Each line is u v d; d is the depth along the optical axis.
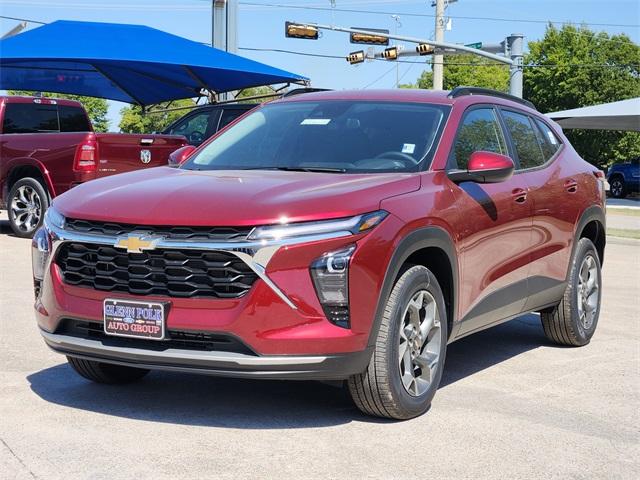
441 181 4.88
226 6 20.27
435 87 38.69
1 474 3.61
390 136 5.18
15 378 5.14
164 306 4.05
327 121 5.43
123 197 4.41
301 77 17.69
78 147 11.31
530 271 5.80
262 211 4.04
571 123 31.23
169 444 4.03
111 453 3.89
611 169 35.69
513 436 4.32
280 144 5.34
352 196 4.26
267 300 3.97
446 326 4.77
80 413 4.49
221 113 13.03
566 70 55.56
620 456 4.09
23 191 12.13
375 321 4.19
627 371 5.83
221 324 3.98
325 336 4.02
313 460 3.87
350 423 4.43
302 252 4.00
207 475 3.65
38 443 4.00
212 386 5.09
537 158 6.18
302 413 4.58
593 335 7.11
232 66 16.27
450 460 3.93
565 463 3.96
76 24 16.09
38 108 13.38
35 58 14.59
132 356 4.14
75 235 4.32
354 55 35.53
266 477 3.64
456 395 5.07
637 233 18.17
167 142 12.03
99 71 17.64
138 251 4.11
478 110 5.66
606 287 9.99
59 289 4.39
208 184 4.49
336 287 4.05
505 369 5.81
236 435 4.19
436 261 4.82
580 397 5.12
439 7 38.50
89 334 4.35
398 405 4.36
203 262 4.04
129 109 53.25
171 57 15.70
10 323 6.70
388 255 4.23
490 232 5.20
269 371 4.00
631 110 28.72
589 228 6.91
